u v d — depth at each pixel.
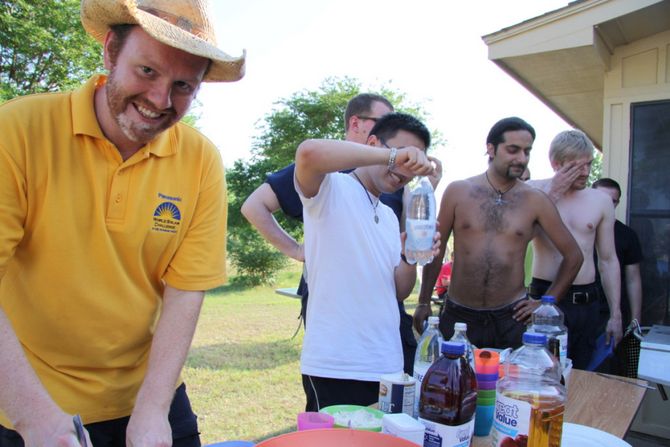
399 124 1.90
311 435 1.06
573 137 3.13
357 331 1.83
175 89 1.23
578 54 3.98
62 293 1.32
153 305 1.51
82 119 1.27
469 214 2.87
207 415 3.91
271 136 17.86
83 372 1.41
